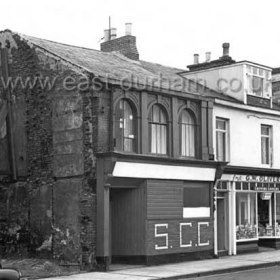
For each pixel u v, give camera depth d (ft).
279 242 87.20
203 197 72.23
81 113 61.77
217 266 63.10
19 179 67.51
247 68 84.28
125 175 60.90
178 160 66.95
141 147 63.77
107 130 61.11
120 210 64.64
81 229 60.64
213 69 86.48
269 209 87.30
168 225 65.87
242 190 80.69
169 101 68.23
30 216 66.03
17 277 24.73
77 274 56.08
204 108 73.26
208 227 72.18
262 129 87.15
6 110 67.41
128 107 63.77
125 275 55.16
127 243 63.93
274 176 86.79
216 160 75.36
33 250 65.16
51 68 65.31
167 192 66.23
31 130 66.90
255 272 61.46
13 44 69.46
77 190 61.62
